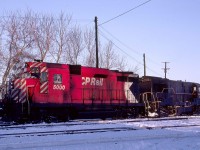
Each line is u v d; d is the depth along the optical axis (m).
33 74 20.45
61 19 38.12
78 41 40.06
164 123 19.39
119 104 25.27
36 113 20.02
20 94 20.11
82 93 22.91
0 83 29.27
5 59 33.12
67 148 9.73
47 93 20.80
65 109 21.64
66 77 21.92
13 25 34.22
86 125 17.69
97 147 9.92
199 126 17.22
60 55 37.72
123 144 10.52
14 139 11.85
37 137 12.41
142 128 16.00
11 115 19.91
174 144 10.62
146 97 27.97
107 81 24.84
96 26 30.92
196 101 35.53
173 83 32.09
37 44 35.78
